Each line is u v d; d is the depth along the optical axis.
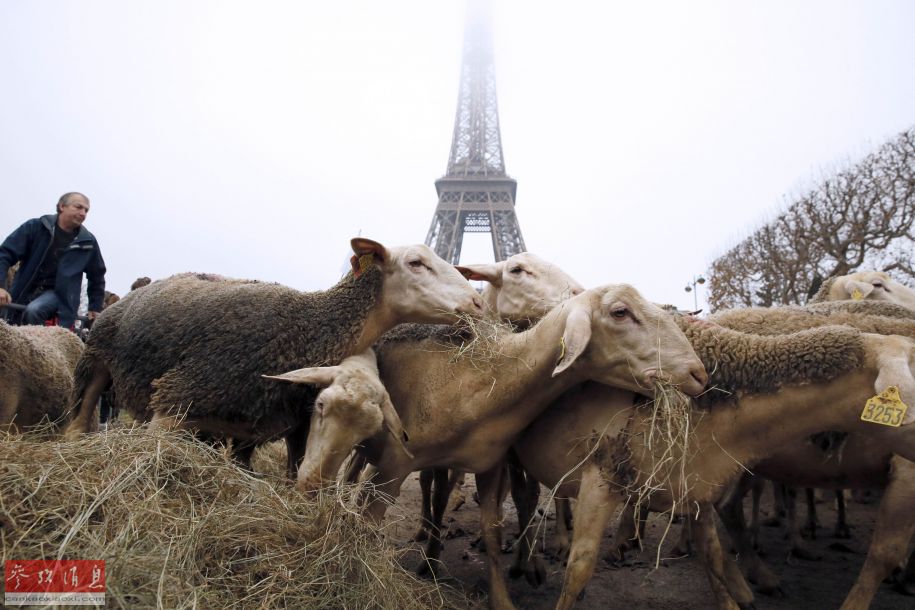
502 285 1.50
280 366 1.12
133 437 0.94
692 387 0.94
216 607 0.72
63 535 0.71
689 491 1.00
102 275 1.93
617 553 1.46
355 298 1.21
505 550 1.55
